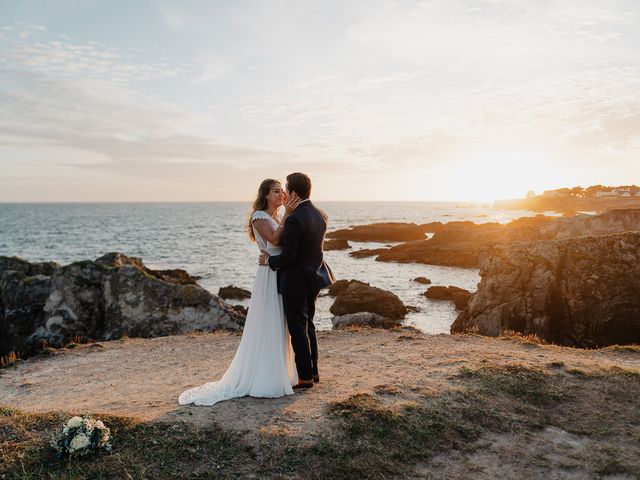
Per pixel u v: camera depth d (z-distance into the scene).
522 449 4.25
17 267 21.28
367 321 14.59
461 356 7.16
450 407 4.95
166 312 15.27
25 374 8.10
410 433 4.43
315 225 5.10
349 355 7.68
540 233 36.91
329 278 5.34
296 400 5.11
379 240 71.31
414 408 4.86
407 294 29.55
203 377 7.14
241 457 3.99
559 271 15.08
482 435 4.49
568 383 5.67
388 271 39.75
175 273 30.25
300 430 4.38
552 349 8.05
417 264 44.06
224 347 9.47
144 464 3.86
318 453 4.05
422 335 9.51
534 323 15.02
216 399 5.11
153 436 4.26
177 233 85.19
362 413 4.66
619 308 13.59
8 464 3.80
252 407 4.91
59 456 3.92
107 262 21.78
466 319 17.27
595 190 151.75
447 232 50.41
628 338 13.31
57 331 15.30
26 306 16.81
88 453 3.92
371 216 155.12
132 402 5.58
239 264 45.56
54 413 4.79
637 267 13.85
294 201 5.08
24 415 4.69
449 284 33.47
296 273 5.13
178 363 8.29
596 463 4.02
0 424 4.44
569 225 35.34
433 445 4.27
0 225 103.44
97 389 6.85
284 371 5.29
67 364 8.61
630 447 4.28
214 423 4.52
